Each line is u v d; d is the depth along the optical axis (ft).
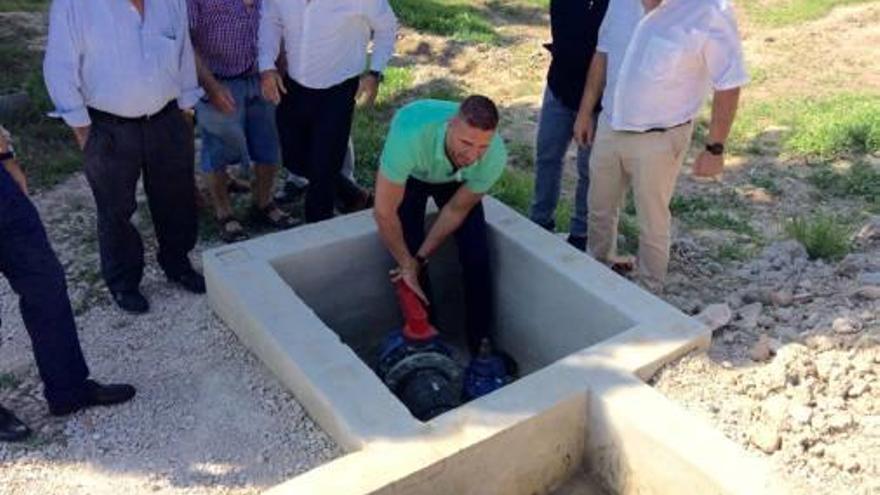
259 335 14.02
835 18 36.96
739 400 12.28
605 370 12.50
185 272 16.84
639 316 13.57
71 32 13.89
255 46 17.48
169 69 14.78
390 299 16.69
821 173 23.75
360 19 17.38
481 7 38.29
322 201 18.43
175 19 14.82
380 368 14.71
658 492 11.69
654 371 12.73
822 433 11.57
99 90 14.37
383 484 10.84
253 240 15.72
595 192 16.61
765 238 20.30
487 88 29.60
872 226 19.52
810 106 28.25
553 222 19.24
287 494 10.68
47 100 24.14
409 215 15.26
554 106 17.71
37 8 32.96
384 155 14.05
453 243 16.56
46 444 13.17
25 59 27.58
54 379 13.30
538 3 39.17
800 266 17.95
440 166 14.28
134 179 15.33
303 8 16.74
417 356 14.33
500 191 21.08
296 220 19.80
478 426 11.62
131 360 14.90
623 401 11.96
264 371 14.34
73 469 12.74
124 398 13.92
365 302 16.47
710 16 14.21
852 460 11.05
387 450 11.30
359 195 19.58
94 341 15.40
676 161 15.52
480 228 15.52
